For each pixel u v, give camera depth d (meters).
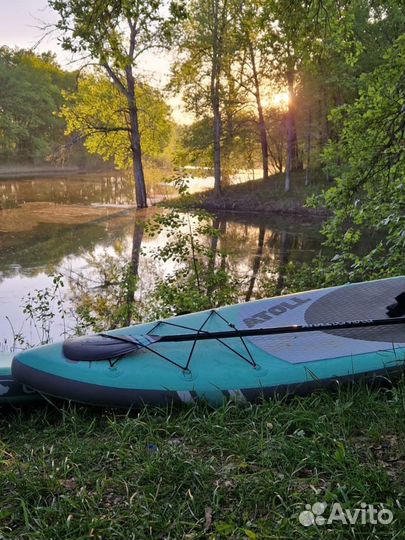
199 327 4.27
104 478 2.54
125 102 27.50
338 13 6.30
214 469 2.54
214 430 2.99
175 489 2.41
